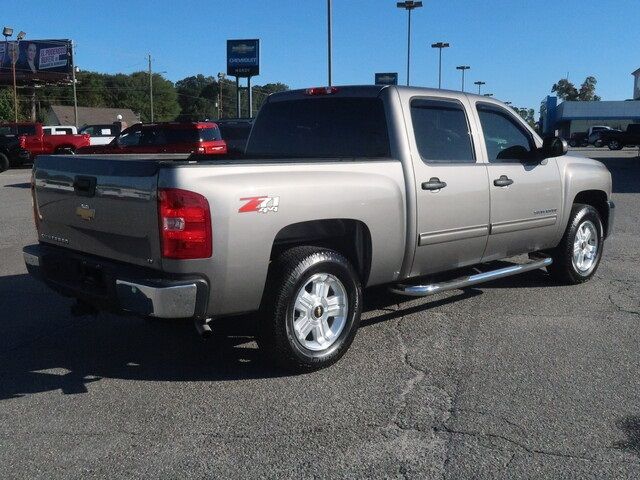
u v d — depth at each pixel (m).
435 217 5.53
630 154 40.69
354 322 5.07
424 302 6.72
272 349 4.70
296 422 4.13
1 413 4.29
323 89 5.89
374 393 4.54
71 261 4.92
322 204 4.74
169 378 4.85
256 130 6.41
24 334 5.87
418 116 5.59
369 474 3.54
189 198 4.15
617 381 4.72
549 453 3.74
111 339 5.73
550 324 6.01
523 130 6.62
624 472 3.54
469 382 4.71
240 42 44.56
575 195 7.08
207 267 4.25
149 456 3.74
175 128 18.25
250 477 3.52
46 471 3.59
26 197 16.91
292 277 4.64
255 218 4.39
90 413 4.28
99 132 35.91
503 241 6.31
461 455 3.72
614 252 9.40
